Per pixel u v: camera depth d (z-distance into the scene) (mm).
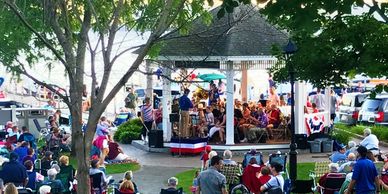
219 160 15492
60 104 41688
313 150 29281
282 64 21922
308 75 14594
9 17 16125
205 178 15266
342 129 34000
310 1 9250
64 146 28406
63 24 14703
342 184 17719
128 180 17312
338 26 12383
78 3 15906
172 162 27547
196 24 25562
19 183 18234
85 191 12414
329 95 31297
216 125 29578
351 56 12727
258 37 28672
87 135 12375
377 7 10391
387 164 20188
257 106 31078
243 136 29562
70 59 12680
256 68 28328
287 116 30516
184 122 29328
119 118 39188
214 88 31922
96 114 12266
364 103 39094
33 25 16875
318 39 12727
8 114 32562
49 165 21953
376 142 23562
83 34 13945
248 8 22078
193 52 26828
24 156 22703
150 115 31375
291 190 18797
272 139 29859
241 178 18516
